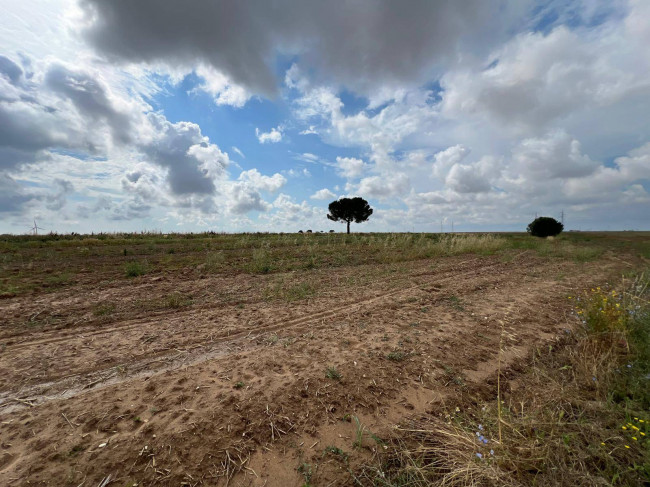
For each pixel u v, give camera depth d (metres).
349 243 17.84
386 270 9.92
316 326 4.62
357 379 3.04
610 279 8.38
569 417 2.53
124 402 2.61
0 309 5.32
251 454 2.15
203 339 4.12
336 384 2.93
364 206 56.06
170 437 2.20
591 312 4.20
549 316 5.07
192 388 2.83
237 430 2.32
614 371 3.05
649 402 2.61
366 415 2.59
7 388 2.88
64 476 1.88
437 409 2.69
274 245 16.56
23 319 4.87
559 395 2.80
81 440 2.16
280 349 3.74
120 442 2.15
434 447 2.24
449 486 1.92
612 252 18.17
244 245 16.19
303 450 2.21
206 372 3.14
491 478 1.90
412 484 1.94
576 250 17.66
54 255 12.00
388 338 4.09
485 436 2.29
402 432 2.42
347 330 4.42
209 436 2.24
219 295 6.50
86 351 3.73
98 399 2.65
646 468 1.91
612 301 4.73
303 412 2.56
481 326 4.59
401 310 5.43
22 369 3.25
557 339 4.14
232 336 4.24
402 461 2.14
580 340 3.96
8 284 6.96
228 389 2.81
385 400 2.78
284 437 2.31
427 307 5.59
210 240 19.38
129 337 4.19
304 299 6.23
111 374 3.16
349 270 9.91
